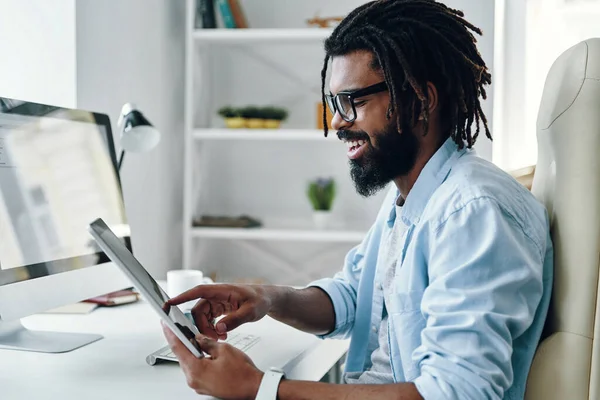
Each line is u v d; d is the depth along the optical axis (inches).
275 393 36.1
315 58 117.4
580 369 39.9
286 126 118.6
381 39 42.7
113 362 44.2
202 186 120.1
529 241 39.3
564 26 99.3
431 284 38.2
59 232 51.0
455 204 39.2
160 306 38.4
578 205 41.9
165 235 109.6
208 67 119.4
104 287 55.3
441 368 34.9
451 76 43.9
